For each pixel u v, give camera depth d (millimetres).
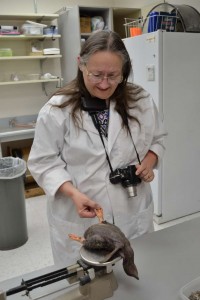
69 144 1143
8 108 3734
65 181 1117
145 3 3516
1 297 666
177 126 2570
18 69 3682
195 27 2547
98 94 1036
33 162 1163
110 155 1152
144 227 1268
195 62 2504
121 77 1035
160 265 859
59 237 1258
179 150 2635
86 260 752
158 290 768
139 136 1199
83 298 746
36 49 3432
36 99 3855
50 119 1111
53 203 1225
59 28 3633
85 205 1022
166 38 2336
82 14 3381
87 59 950
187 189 2781
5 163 2502
